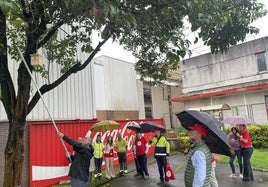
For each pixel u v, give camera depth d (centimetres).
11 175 650
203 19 598
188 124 477
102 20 559
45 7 639
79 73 1591
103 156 1375
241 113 2466
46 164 1232
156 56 948
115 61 2634
